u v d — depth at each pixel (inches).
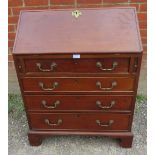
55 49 78.2
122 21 83.5
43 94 87.1
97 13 85.7
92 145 101.2
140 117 110.3
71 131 95.7
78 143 102.2
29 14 87.0
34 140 98.9
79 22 84.2
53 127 95.3
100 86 83.8
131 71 80.1
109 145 101.0
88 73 81.5
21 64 80.4
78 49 77.7
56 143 102.4
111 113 90.2
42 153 99.4
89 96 86.7
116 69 80.2
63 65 80.3
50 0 100.1
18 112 114.3
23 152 100.0
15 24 105.3
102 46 78.0
